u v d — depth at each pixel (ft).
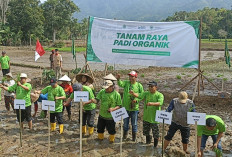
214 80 60.75
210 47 197.98
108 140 26.04
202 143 20.54
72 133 27.86
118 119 20.90
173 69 82.17
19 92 27.02
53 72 54.75
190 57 36.45
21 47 193.06
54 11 268.82
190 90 48.98
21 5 223.51
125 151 23.49
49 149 23.49
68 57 130.21
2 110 35.86
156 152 23.32
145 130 24.13
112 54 39.42
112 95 23.77
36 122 31.12
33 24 225.15
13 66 88.12
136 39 38.06
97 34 39.78
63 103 28.86
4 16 233.96
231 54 137.18
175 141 25.81
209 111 35.40
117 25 38.86
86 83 27.73
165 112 20.10
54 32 276.82
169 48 36.83
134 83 25.38
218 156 19.85
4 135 27.02
